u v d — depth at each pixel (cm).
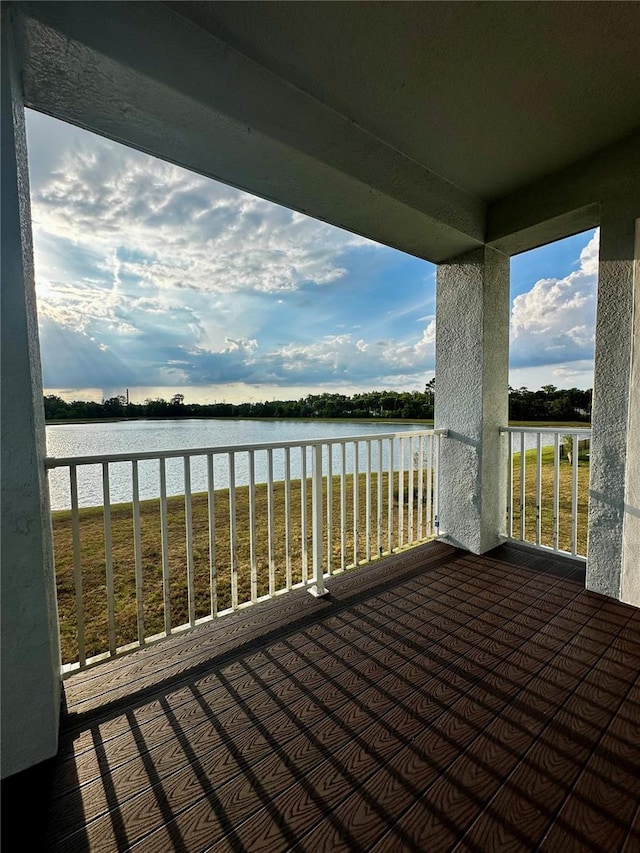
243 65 169
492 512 327
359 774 126
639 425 224
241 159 197
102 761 133
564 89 192
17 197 123
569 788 120
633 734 140
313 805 117
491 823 110
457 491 332
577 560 299
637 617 220
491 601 241
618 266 231
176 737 143
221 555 365
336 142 205
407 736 141
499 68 179
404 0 146
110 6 135
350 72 180
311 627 215
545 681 169
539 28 159
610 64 178
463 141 230
